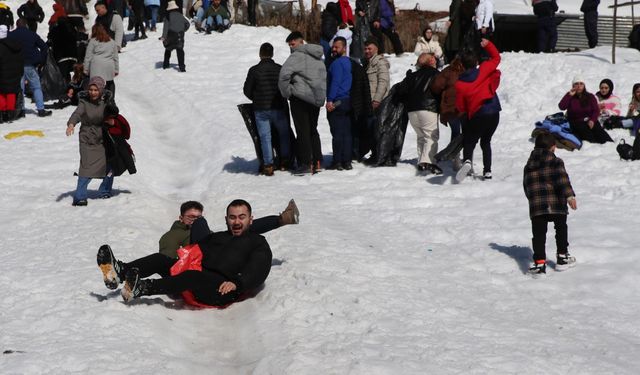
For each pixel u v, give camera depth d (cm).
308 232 948
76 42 1828
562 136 1327
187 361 634
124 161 1148
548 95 1591
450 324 709
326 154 1409
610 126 1397
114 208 1105
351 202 1115
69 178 1285
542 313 754
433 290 796
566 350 660
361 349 636
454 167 1223
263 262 762
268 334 685
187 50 2259
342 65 1235
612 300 785
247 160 1364
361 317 707
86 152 1126
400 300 752
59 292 773
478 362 623
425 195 1129
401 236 973
